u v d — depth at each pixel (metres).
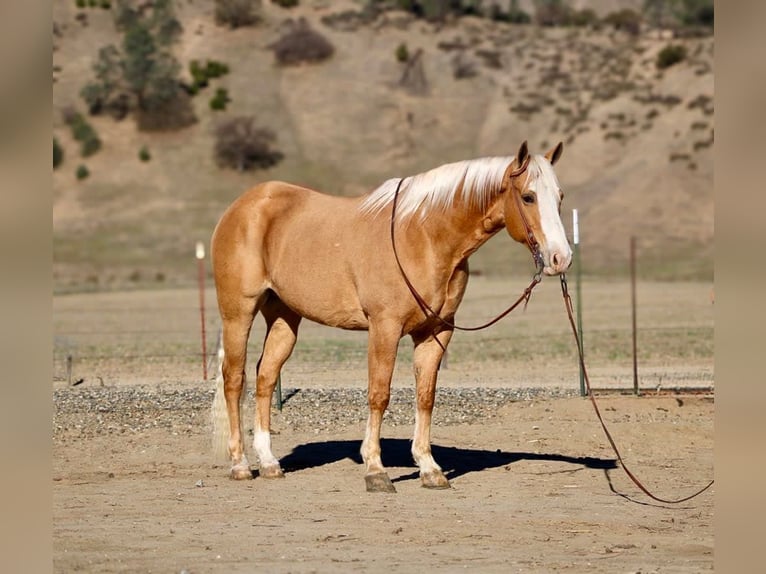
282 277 11.73
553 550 8.96
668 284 44.84
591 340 27.89
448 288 11.04
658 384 19.27
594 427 14.89
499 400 17.17
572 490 11.43
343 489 11.55
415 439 11.62
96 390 19.02
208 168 74.31
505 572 8.24
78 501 10.98
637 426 14.86
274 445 14.21
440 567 8.39
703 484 11.73
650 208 60.47
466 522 9.97
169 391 18.78
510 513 10.33
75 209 67.31
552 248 10.20
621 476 12.16
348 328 11.61
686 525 9.85
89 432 14.94
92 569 8.39
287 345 12.38
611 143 71.81
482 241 10.98
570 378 21.02
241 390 12.26
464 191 10.78
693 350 25.41
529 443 14.12
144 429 15.16
